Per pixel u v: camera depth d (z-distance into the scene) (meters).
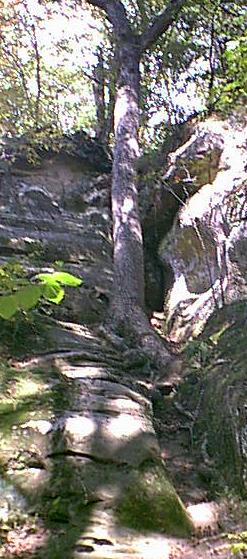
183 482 4.12
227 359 5.12
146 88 10.49
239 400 4.29
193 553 3.10
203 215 7.47
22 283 2.03
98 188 10.88
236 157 7.44
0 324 5.21
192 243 7.84
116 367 5.58
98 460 3.65
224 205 7.10
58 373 4.74
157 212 8.81
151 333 6.44
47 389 4.39
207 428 4.55
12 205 10.16
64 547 3.05
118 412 4.23
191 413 4.94
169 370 5.78
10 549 3.04
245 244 6.49
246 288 6.27
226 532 3.42
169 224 8.78
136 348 6.24
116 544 3.12
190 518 3.54
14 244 8.63
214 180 7.81
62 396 4.31
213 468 4.17
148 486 3.56
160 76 10.38
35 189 10.50
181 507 3.56
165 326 7.94
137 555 3.04
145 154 9.84
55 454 3.67
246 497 3.69
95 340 6.13
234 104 7.91
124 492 3.47
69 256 8.86
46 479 3.50
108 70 12.13
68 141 11.22
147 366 5.90
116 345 6.24
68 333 5.90
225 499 3.79
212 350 5.59
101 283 8.14
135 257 6.91
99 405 4.27
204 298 7.32
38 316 5.98
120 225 7.05
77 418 3.98
